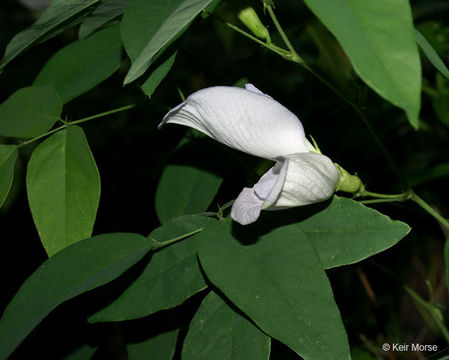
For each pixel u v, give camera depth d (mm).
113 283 297
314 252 279
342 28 240
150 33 281
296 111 385
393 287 397
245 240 284
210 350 282
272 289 275
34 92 320
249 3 313
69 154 308
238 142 280
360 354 392
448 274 281
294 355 351
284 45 350
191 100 273
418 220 354
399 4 243
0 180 314
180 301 292
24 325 278
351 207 286
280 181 263
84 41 329
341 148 381
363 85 314
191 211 322
